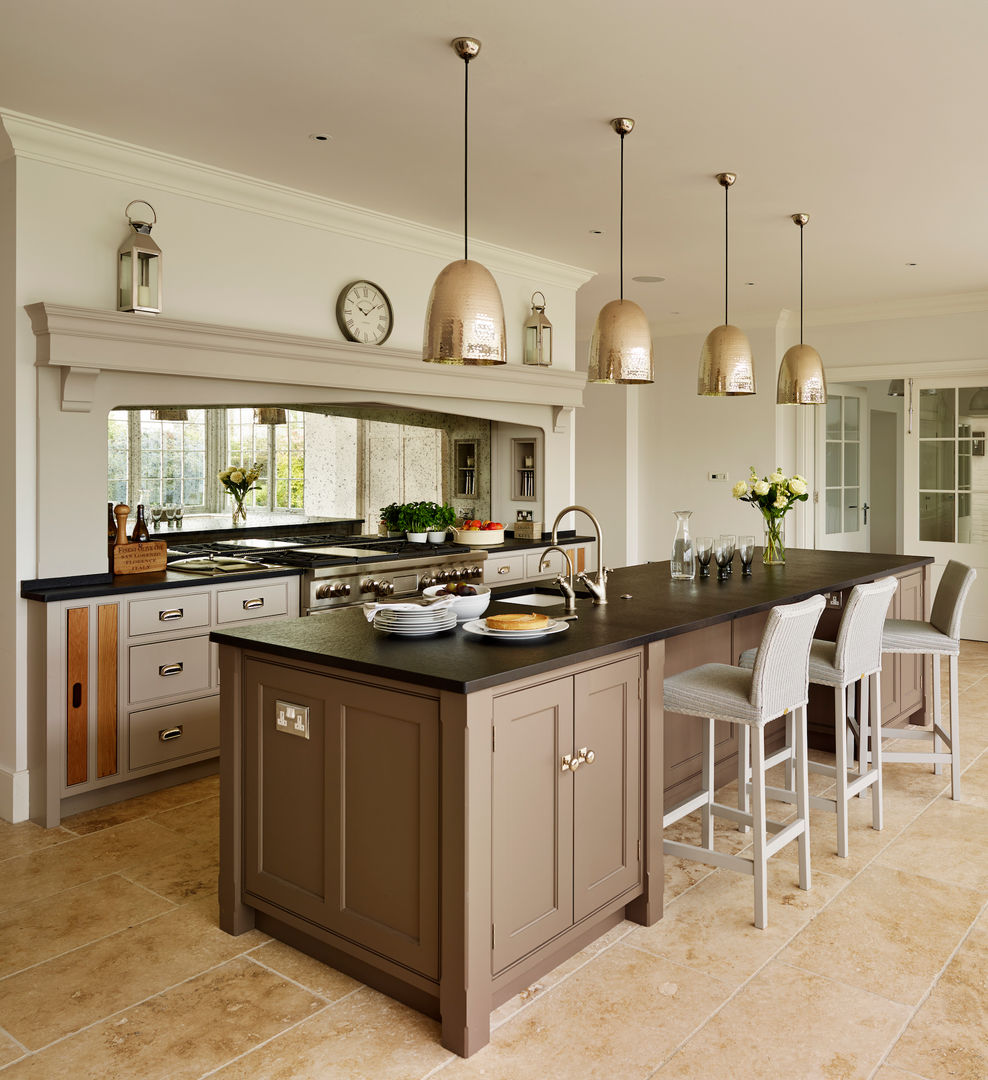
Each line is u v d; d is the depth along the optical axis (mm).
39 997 2381
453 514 6023
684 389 8383
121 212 3678
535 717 2324
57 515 3549
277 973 2504
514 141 3611
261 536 6348
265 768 2625
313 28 2678
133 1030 2234
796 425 7895
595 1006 2322
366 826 2355
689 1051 2135
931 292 6871
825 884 3023
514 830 2264
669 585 3869
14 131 3305
